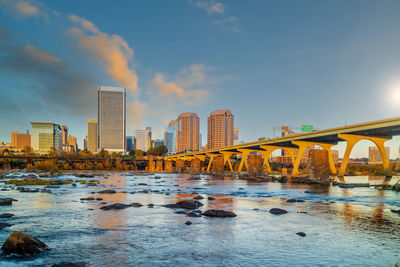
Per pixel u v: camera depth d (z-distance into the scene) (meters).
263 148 163.75
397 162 136.25
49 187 69.19
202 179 120.44
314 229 27.62
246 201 47.06
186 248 21.95
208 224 29.59
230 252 21.06
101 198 48.03
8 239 21.03
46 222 30.39
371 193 59.56
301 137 122.25
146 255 20.41
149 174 167.12
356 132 101.81
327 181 90.06
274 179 106.12
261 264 18.73
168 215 34.09
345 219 32.12
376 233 26.23
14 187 69.00
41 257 19.89
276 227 28.39
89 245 22.62
